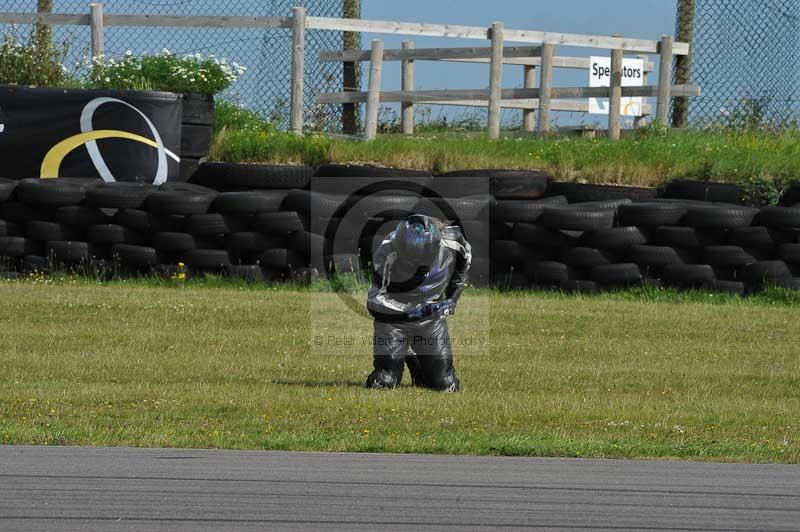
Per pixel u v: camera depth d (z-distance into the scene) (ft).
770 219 197.88
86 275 208.33
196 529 69.72
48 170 225.76
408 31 276.21
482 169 231.30
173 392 115.34
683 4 299.99
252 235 205.57
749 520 74.08
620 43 284.82
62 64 275.18
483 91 276.41
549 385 126.82
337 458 88.84
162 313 171.32
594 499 77.92
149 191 210.38
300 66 269.64
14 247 208.85
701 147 249.14
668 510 75.82
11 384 119.44
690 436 99.55
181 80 255.91
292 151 245.86
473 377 130.52
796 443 97.66
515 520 72.69
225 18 273.54
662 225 201.36
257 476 82.23
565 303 189.88
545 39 279.49
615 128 274.98
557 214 201.57
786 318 179.32
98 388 117.39
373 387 120.26
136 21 275.59
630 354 149.18
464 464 87.56
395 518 72.59
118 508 73.77
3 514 72.02
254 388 119.14
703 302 196.13
